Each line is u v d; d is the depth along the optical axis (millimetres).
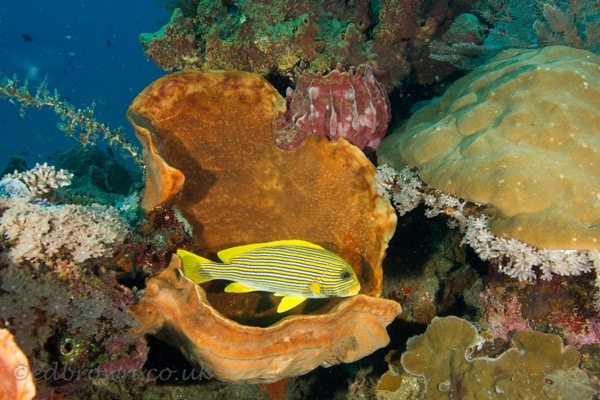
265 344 585
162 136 822
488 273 850
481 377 710
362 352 706
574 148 621
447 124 769
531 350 698
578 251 614
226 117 867
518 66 771
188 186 828
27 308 546
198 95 847
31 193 704
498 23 1230
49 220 621
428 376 788
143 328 622
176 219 754
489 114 721
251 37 1017
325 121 867
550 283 720
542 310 738
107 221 685
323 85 851
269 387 972
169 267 650
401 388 868
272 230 842
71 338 580
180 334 617
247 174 864
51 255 614
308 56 1000
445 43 1167
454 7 1224
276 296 765
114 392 684
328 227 836
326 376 1086
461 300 1013
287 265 655
